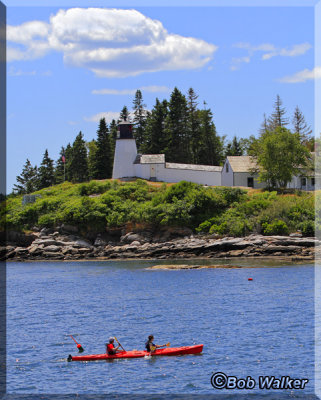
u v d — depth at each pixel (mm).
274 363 60875
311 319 79062
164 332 75375
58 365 63031
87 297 105500
